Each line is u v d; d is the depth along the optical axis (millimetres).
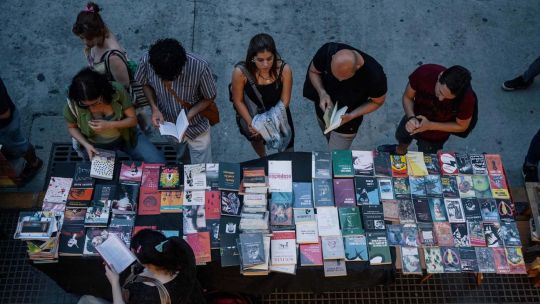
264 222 3145
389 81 5113
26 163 4387
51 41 5219
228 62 5168
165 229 3172
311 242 3143
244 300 3531
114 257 2961
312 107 4957
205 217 3193
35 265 3129
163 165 3416
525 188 4004
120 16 5371
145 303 2619
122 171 3371
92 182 3312
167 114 3664
